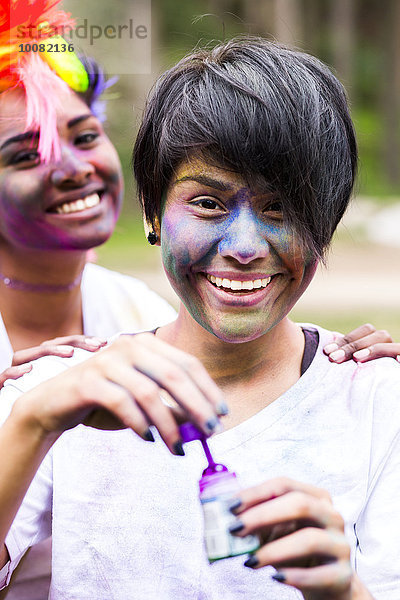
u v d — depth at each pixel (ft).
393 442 6.34
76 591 6.09
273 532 4.75
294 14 68.95
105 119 10.88
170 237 6.07
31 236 9.87
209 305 6.07
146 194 6.48
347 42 89.15
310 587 4.57
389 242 48.39
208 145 5.84
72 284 10.49
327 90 6.26
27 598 7.88
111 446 6.28
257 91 5.88
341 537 4.64
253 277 5.90
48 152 9.40
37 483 6.30
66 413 4.81
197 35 8.29
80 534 6.15
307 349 6.71
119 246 41.78
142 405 4.54
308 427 6.29
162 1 72.54
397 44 82.17
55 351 7.00
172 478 6.15
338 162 6.23
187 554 6.01
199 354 6.55
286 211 5.88
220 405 4.47
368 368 6.63
